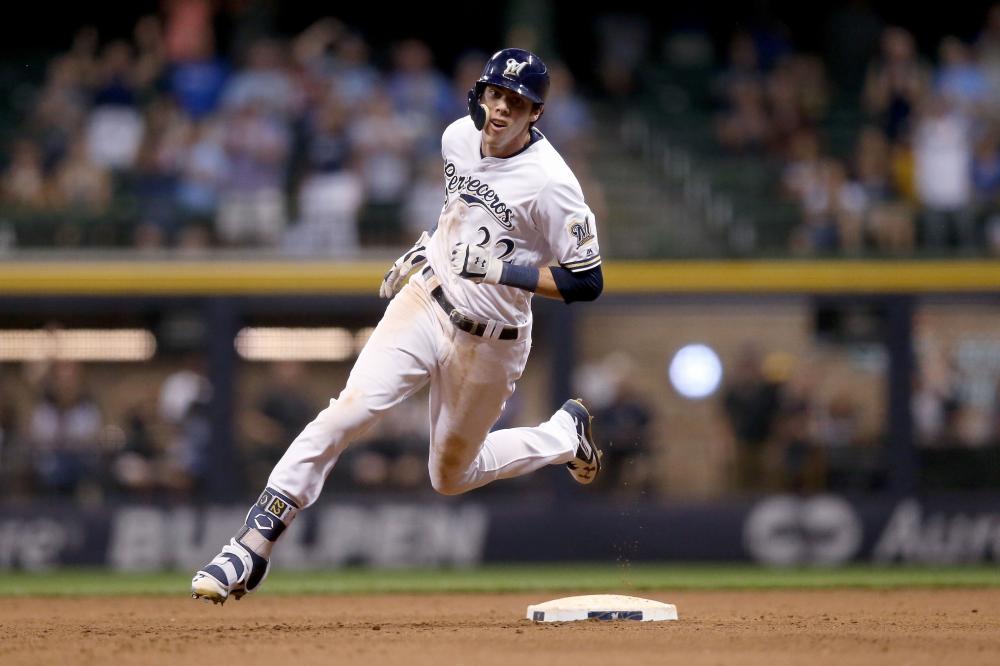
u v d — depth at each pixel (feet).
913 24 252.83
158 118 185.26
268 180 180.55
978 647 66.39
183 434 158.61
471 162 70.38
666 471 164.14
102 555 155.02
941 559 160.04
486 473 78.02
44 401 160.15
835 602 101.40
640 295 159.94
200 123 185.88
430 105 191.72
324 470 71.92
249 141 181.06
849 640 68.85
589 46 246.68
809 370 164.96
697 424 165.17
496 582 131.75
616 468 161.48
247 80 188.14
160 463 159.02
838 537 159.63
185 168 179.01
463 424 73.46
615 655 62.03
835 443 163.73
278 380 161.58
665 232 184.03
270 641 68.74
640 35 225.56
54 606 100.94
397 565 156.76
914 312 162.09
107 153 182.60
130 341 161.68
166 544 155.74
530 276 68.39
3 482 159.22
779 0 247.50
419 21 247.50
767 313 165.48
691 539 159.22
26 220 166.40
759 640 68.59
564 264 69.46
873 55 212.43
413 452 159.84
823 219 176.55
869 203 184.85
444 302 70.85
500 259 70.54
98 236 167.22
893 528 159.94
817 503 160.25
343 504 156.87
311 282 157.89
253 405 160.76
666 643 66.90
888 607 95.86
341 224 170.30
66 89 186.80
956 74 199.72
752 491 164.14
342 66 192.24
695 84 219.00
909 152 187.01
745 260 162.50
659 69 221.05
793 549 159.33
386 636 71.36
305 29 250.57
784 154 195.42
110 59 189.78
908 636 71.67
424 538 157.07
